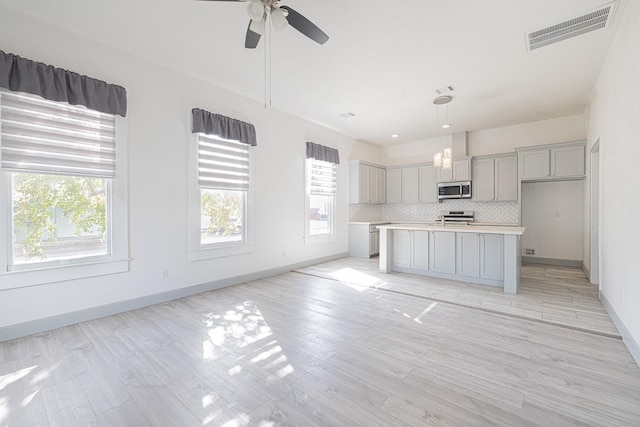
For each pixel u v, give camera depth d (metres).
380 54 3.23
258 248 4.73
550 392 1.82
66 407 1.72
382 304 3.49
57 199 2.85
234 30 2.82
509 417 1.60
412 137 7.00
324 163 6.18
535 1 2.41
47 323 2.75
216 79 3.88
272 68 3.57
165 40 2.99
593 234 4.30
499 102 4.68
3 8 2.51
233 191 4.42
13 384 1.93
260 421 1.59
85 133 2.95
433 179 6.80
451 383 1.92
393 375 2.02
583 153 4.87
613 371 2.04
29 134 2.63
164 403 1.75
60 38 2.80
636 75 2.29
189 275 3.84
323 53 3.22
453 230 4.38
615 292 2.86
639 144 2.22
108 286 3.13
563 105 4.80
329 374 2.04
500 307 3.34
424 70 3.61
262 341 2.54
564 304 3.42
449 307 3.37
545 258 5.78
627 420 1.57
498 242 4.17
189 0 2.41
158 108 3.50
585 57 3.28
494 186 5.97
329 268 5.54
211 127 3.95
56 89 2.73
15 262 2.63
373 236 6.75
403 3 2.43
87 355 2.30
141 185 3.36
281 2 2.41
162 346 2.45
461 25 2.72
